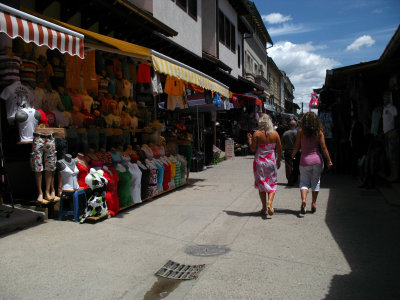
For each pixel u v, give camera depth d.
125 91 7.82
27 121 5.36
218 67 15.10
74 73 6.46
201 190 8.58
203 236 4.95
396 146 7.79
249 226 5.38
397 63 7.78
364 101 9.00
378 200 6.79
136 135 8.50
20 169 6.39
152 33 9.23
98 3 7.21
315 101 12.09
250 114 17.48
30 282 3.46
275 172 5.93
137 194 6.66
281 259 4.04
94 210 5.57
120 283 3.48
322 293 3.20
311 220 5.59
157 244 4.61
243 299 3.13
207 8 17.67
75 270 3.75
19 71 5.48
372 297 3.09
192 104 11.59
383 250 4.21
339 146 10.57
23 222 5.25
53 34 4.37
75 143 6.25
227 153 17.11
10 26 3.88
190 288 3.38
